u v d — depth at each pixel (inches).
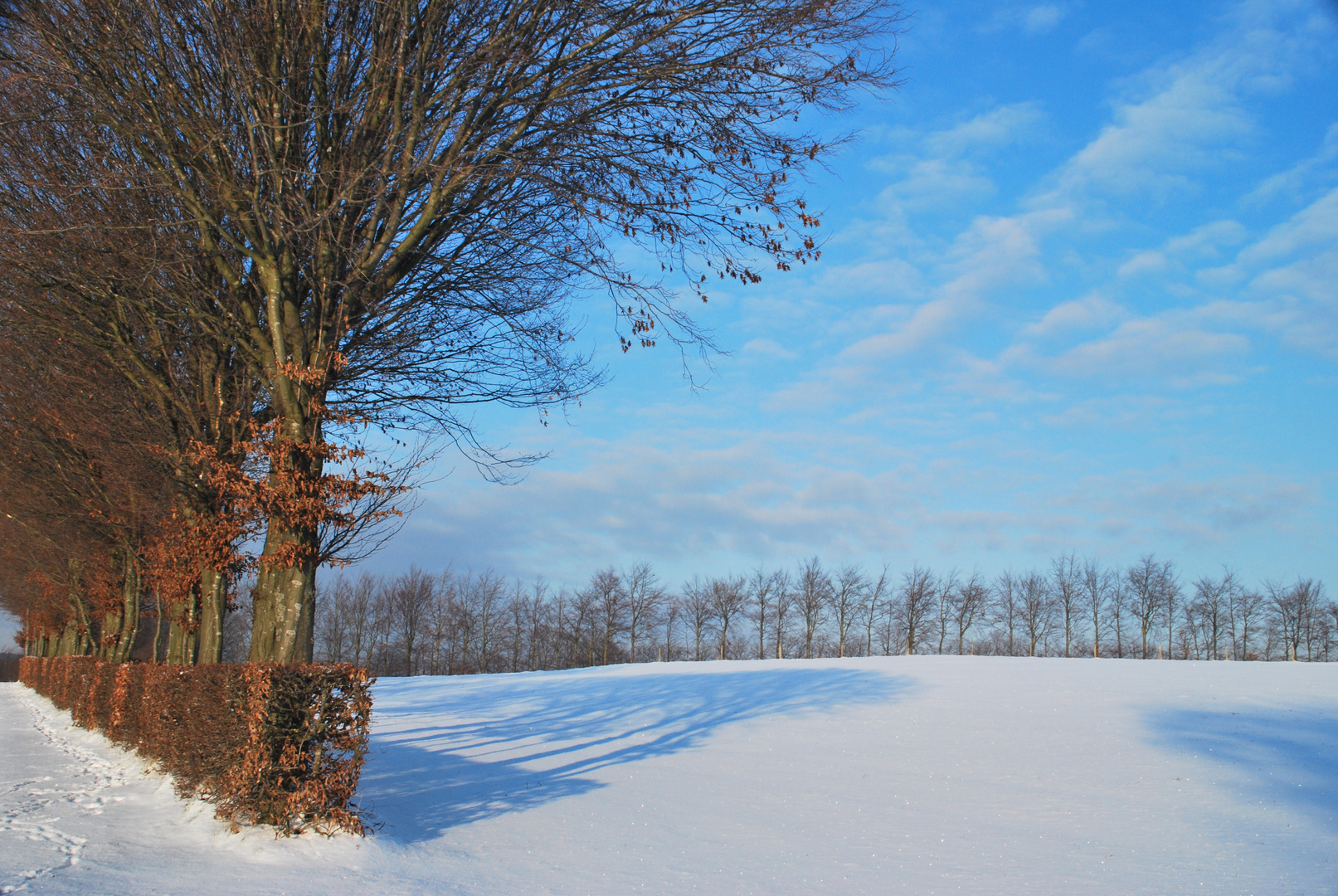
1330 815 368.2
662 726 718.5
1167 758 511.8
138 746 464.8
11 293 458.6
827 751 572.4
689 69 340.8
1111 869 270.5
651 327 369.1
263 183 357.1
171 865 231.3
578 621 2522.1
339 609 2797.7
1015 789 435.2
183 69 354.3
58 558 975.6
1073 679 950.4
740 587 2429.9
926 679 1002.7
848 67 346.3
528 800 374.3
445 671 2780.5
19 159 407.2
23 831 269.4
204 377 506.0
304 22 341.4
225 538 400.2
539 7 323.9
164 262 399.9
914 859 284.2
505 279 430.6
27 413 601.3
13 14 333.4
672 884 240.8
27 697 1409.9
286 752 267.4
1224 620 2234.3
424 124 351.6
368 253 355.6
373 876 231.3
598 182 356.2
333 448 337.1
